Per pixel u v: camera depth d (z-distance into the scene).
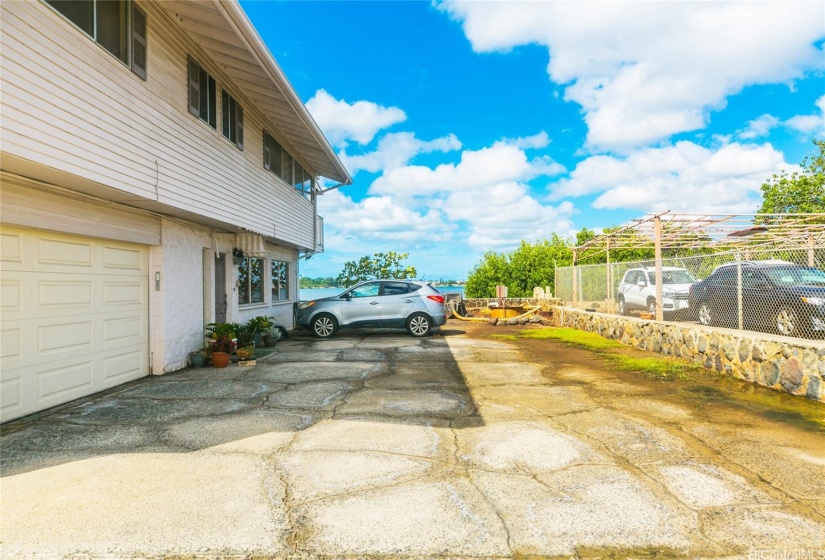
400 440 4.88
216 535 3.06
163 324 8.35
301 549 2.91
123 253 7.58
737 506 3.42
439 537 3.03
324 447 4.67
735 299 8.90
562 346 11.93
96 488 3.74
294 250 17.38
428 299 13.92
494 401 6.45
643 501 3.50
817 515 3.29
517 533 3.07
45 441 4.83
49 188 5.71
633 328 11.71
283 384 7.55
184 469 4.12
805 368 6.52
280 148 13.45
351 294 13.90
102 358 7.05
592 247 17.92
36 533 3.07
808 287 8.12
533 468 4.14
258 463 4.26
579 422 5.47
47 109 4.89
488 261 27.00
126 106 6.27
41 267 5.90
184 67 7.89
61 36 5.11
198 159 8.36
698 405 6.19
